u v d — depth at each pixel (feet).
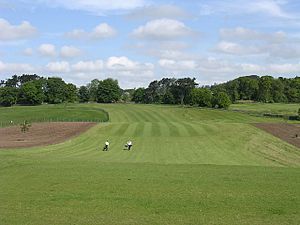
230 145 215.92
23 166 108.78
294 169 111.24
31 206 67.51
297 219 60.03
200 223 58.08
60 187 81.10
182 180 87.66
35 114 454.81
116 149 207.72
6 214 62.75
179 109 491.72
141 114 433.48
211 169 106.63
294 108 523.29
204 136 241.96
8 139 251.39
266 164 163.12
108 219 59.98
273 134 246.27
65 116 424.87
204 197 72.64
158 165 116.57
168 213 63.10
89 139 243.40
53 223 58.08
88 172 98.17
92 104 650.43
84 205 67.92
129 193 75.77
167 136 243.81
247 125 279.69
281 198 71.97
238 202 69.31
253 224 57.67
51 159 141.49
